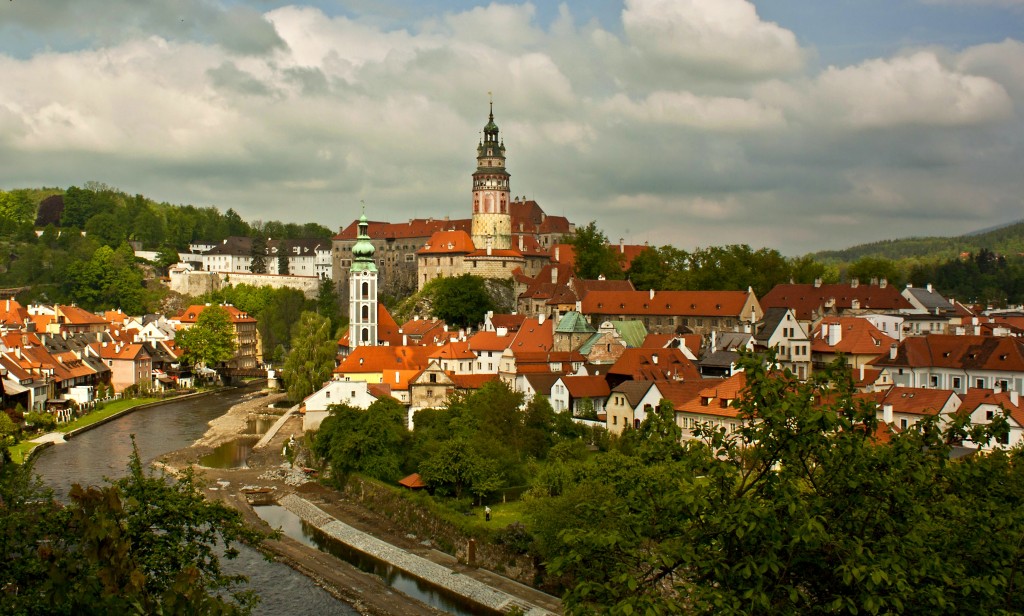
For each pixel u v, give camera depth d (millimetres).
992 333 197000
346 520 125125
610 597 40031
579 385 168500
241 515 62188
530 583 98812
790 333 184875
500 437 139875
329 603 95625
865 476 39188
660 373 168750
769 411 38750
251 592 60656
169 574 53750
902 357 156625
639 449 45312
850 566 35562
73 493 36469
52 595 35969
